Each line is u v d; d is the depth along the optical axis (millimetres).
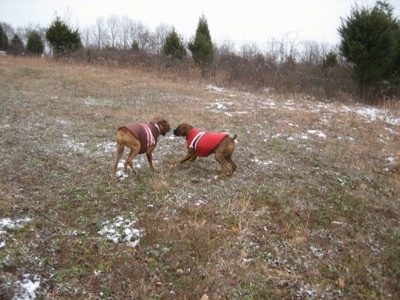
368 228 4781
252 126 9414
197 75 17984
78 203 4840
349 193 5836
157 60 20609
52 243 3930
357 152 8031
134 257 3830
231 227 4555
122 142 5586
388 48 14336
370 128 10258
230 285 3527
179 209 4883
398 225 4918
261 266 3836
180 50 23109
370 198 5691
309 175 6477
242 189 5660
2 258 3596
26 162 6023
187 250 3994
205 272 3652
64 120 8805
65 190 5160
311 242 4355
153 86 14875
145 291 3336
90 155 6570
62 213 4559
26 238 3973
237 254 4004
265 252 4102
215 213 4859
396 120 11742
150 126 5961
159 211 4770
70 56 24188
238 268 3750
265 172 6430
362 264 3971
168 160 6676
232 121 9781
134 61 20891
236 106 12039
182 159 6434
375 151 8211
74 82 14555
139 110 10336
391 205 5477
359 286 3643
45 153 6492
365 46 14445
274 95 15094
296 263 3951
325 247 4281
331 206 5363
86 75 16531
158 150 7180
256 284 3578
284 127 9539
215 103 12312
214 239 4215
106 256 3799
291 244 4270
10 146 6707
